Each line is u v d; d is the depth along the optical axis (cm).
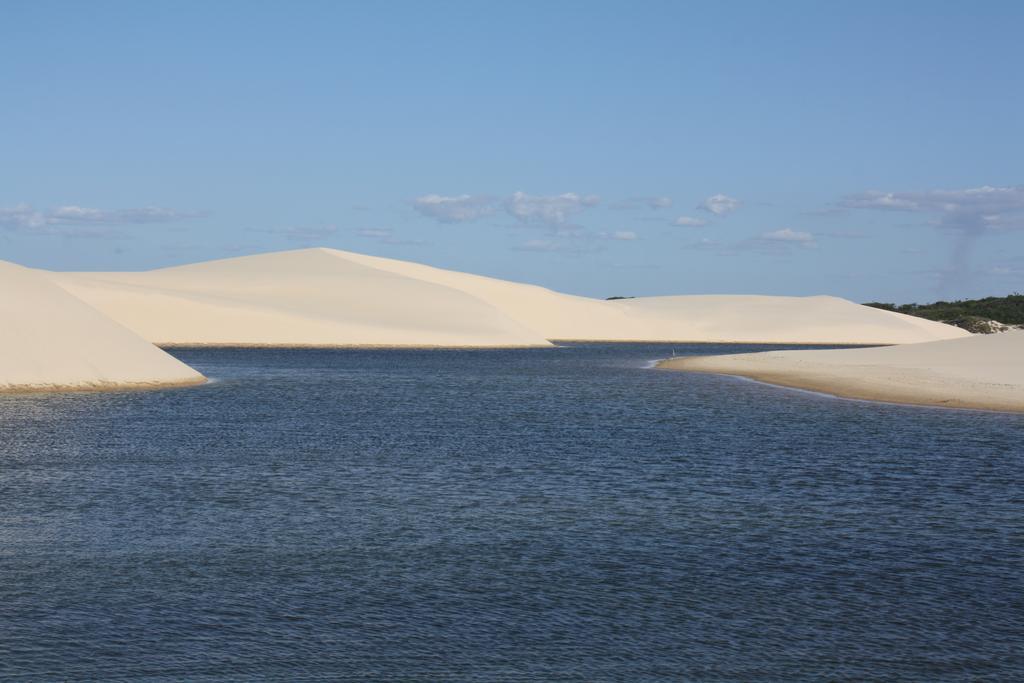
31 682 1786
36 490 3525
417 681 1803
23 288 8750
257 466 4153
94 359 8456
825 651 1952
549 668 1862
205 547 2692
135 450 4606
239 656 1908
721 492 3578
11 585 2327
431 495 3494
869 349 15050
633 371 12975
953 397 7450
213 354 17675
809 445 4925
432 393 8812
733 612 2170
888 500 3422
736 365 13538
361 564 2534
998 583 2391
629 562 2569
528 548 2708
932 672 1855
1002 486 3716
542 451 4719
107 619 2100
